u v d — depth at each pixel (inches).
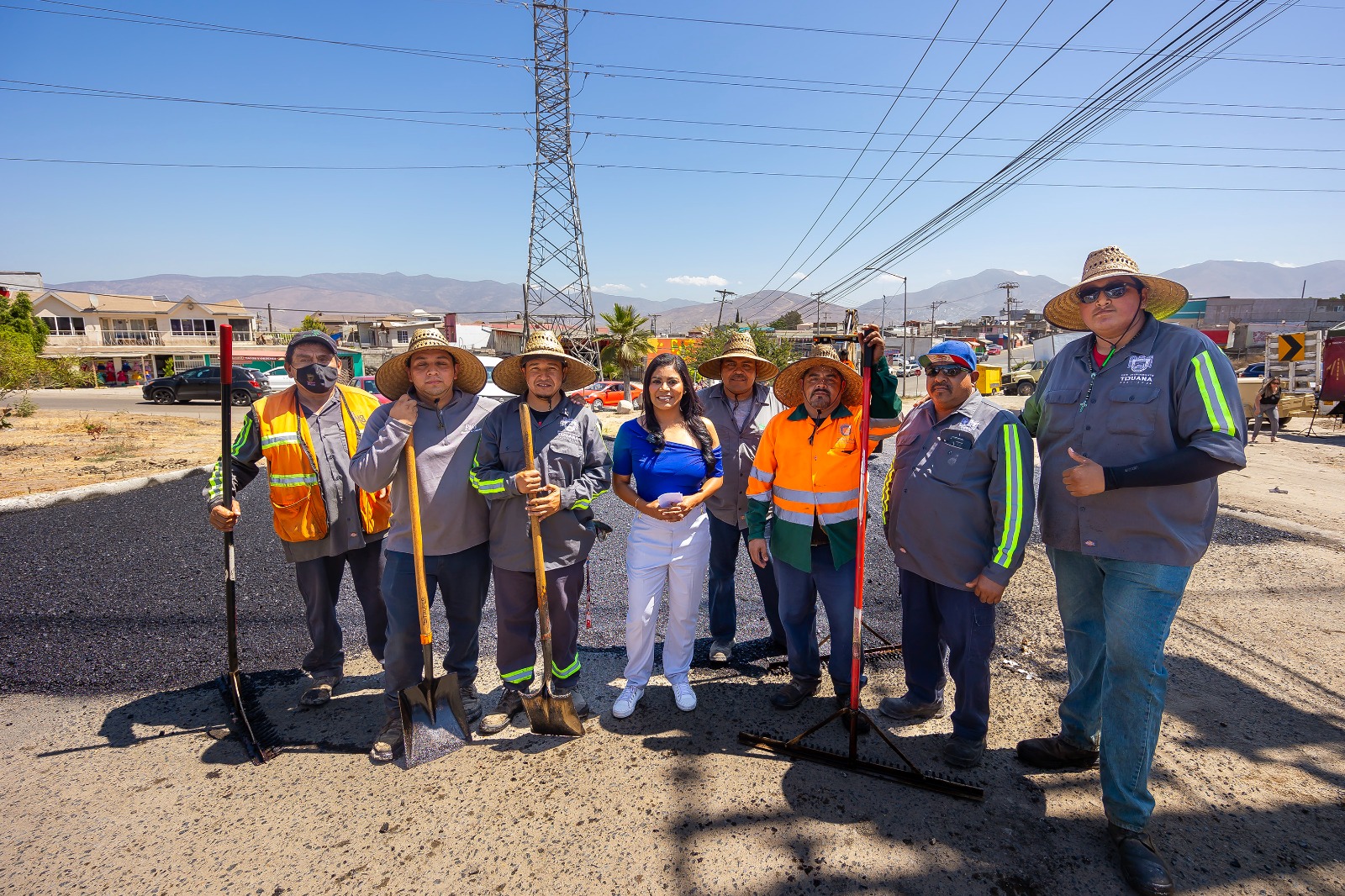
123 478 313.9
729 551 136.5
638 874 76.6
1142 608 78.3
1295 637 142.7
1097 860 78.9
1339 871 76.3
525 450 103.7
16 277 1723.7
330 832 84.4
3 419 532.1
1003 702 117.0
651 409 114.2
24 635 143.6
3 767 98.9
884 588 178.7
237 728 109.3
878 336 97.7
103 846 81.9
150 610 159.3
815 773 96.3
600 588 184.1
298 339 111.0
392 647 105.9
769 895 73.2
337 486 114.4
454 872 77.4
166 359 1804.9
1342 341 572.7
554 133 1317.7
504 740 106.7
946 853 79.8
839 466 106.4
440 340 101.7
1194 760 98.3
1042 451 93.4
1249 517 251.0
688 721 112.3
